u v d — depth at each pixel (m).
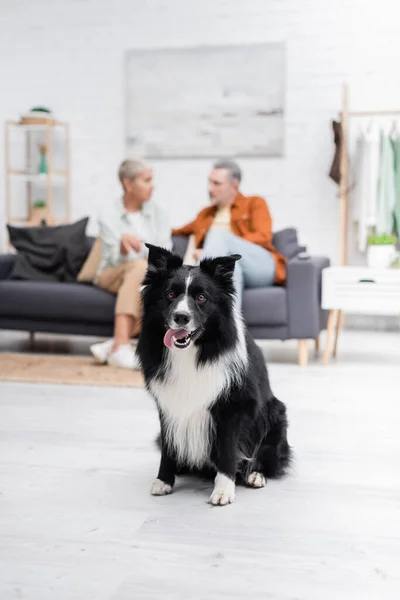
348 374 3.63
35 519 1.68
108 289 3.99
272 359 4.12
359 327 5.58
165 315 1.82
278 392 3.17
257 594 1.31
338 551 1.51
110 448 2.29
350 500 1.83
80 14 5.73
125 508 1.76
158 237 3.95
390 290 3.82
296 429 2.54
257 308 3.82
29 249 4.49
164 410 1.88
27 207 6.04
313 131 5.46
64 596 1.30
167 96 5.65
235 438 1.85
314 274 3.79
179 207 5.77
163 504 1.79
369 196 5.05
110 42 5.72
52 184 5.92
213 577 1.38
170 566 1.43
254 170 5.59
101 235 3.96
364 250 5.38
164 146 5.71
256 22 5.46
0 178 6.07
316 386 3.32
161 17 5.61
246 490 1.92
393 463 2.15
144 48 5.66
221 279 1.86
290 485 1.96
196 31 5.57
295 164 5.52
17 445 2.32
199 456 1.90
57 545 1.53
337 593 1.32
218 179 4.08
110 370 3.61
